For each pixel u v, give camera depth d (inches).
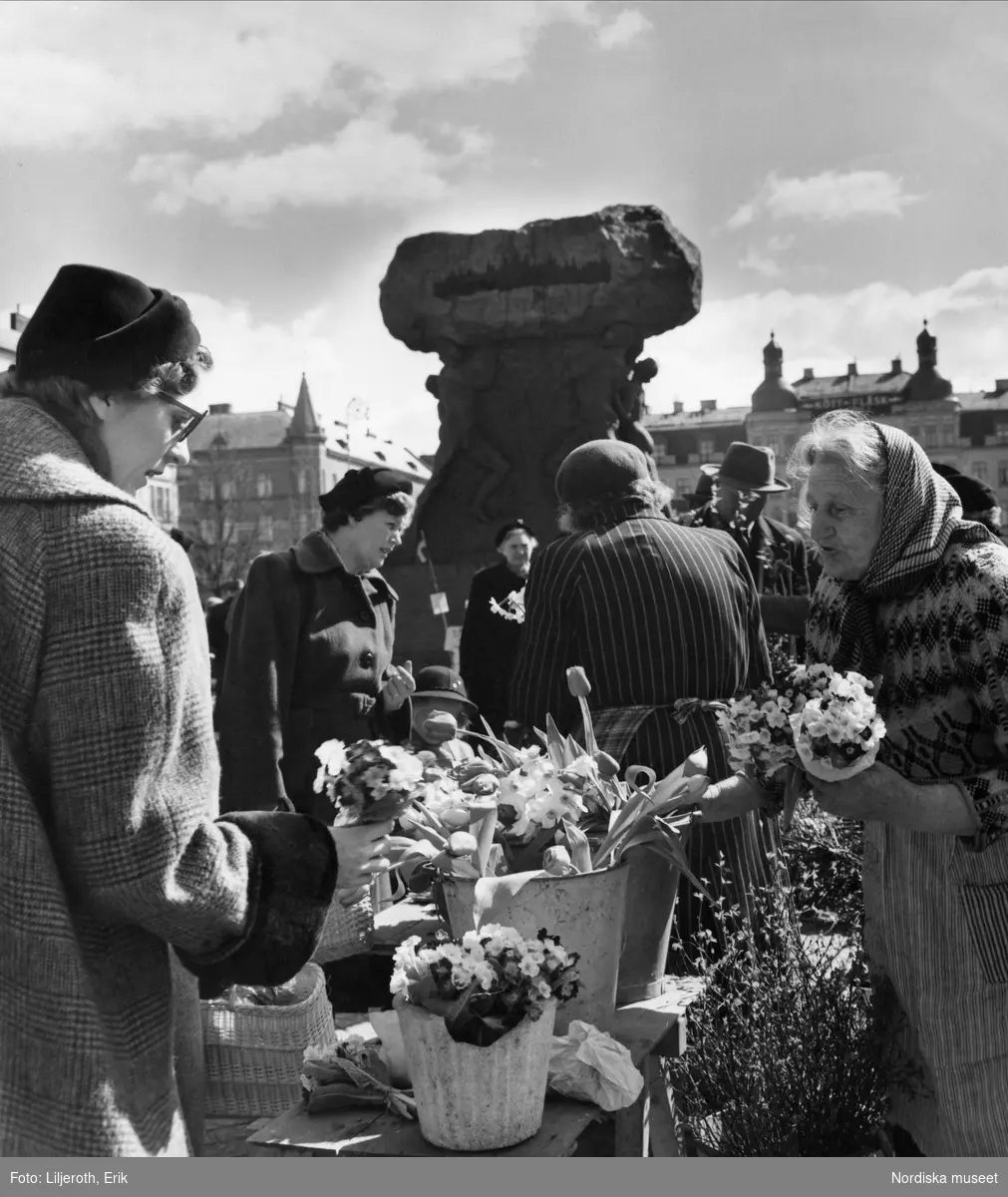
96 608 53.6
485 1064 63.4
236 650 130.6
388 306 364.8
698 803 86.5
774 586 234.5
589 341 357.1
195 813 55.4
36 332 60.7
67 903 53.1
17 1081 52.0
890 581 85.1
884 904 89.3
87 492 55.1
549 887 73.7
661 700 105.5
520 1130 65.4
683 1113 94.7
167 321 61.4
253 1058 77.4
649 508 113.0
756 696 83.5
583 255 352.2
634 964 86.6
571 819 79.0
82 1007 52.2
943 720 85.0
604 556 107.7
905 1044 90.7
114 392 60.7
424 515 363.3
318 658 133.9
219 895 55.4
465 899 77.3
